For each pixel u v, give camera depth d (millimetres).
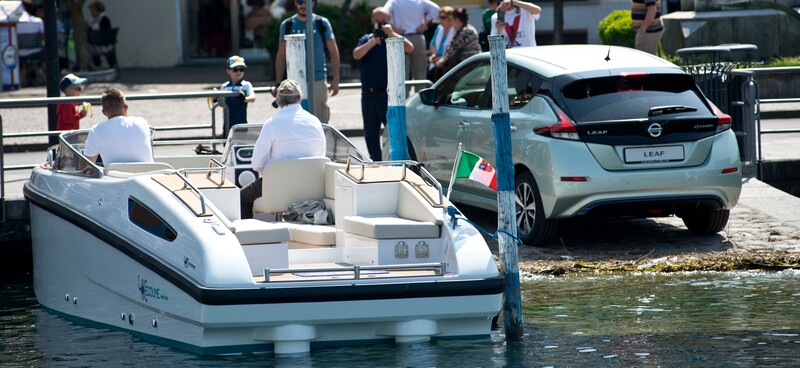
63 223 32188
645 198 37469
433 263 27750
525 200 39219
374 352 27047
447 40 63219
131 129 33125
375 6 109062
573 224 43062
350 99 83812
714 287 34000
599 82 38156
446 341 27953
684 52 57781
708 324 29531
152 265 28094
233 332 26922
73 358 27609
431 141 44125
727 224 41844
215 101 52812
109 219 29969
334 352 27062
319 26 51750
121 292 29734
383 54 50375
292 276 27594
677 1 100688
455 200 43031
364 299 26797
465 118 42000
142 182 29203
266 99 83375
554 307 31906
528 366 25875
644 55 40250
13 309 34406
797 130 51094
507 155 28422
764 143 56312
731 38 80000
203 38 119688
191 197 28516
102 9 108188
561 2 95375
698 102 38594
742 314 30562
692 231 41031
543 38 110312
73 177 32062
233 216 30094
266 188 32781
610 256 38062
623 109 37594
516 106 39812
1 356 28094
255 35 119438
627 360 26234
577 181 37094
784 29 79438
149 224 28672
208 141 38969
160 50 119125
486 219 43906
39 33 102375
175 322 27781
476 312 27609
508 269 28531
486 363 26125
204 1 119562
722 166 38094
